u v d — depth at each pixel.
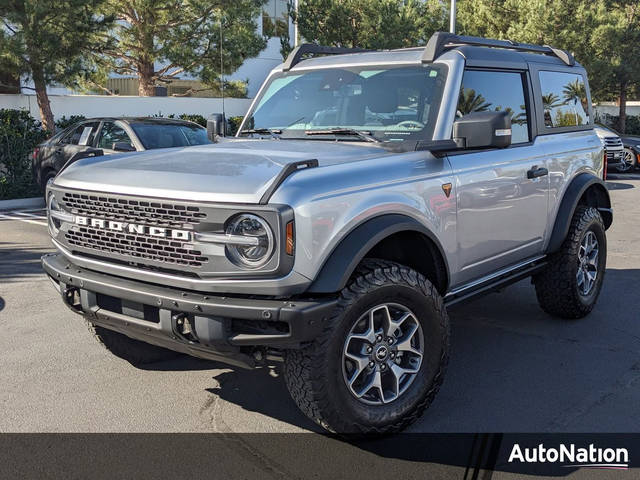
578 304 5.57
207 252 3.29
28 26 13.72
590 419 3.93
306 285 3.27
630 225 10.57
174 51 19.41
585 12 23.58
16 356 4.97
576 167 5.49
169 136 10.98
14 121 14.26
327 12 19.92
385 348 3.59
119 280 3.66
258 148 4.11
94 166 4.01
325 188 3.34
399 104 4.36
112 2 18.73
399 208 3.67
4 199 13.52
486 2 24.91
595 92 26.80
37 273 7.54
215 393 4.32
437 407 4.09
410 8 19.66
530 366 4.73
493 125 3.78
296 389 3.36
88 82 16.92
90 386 4.42
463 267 4.30
